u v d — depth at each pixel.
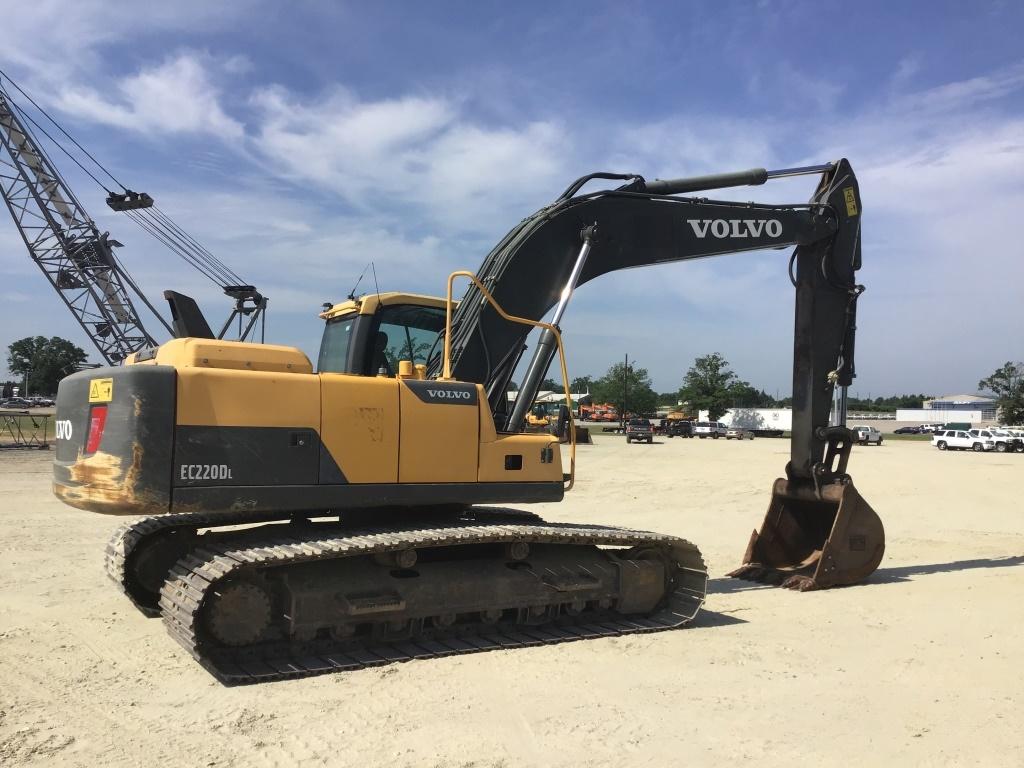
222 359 5.88
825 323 9.62
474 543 6.47
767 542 9.84
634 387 91.06
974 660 6.20
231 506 5.61
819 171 9.84
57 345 125.38
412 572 6.44
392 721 4.74
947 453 44.12
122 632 6.64
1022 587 9.06
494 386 7.59
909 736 4.62
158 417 5.43
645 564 7.45
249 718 4.76
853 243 9.76
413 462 6.32
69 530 11.88
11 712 4.84
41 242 43.22
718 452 39.06
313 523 7.12
